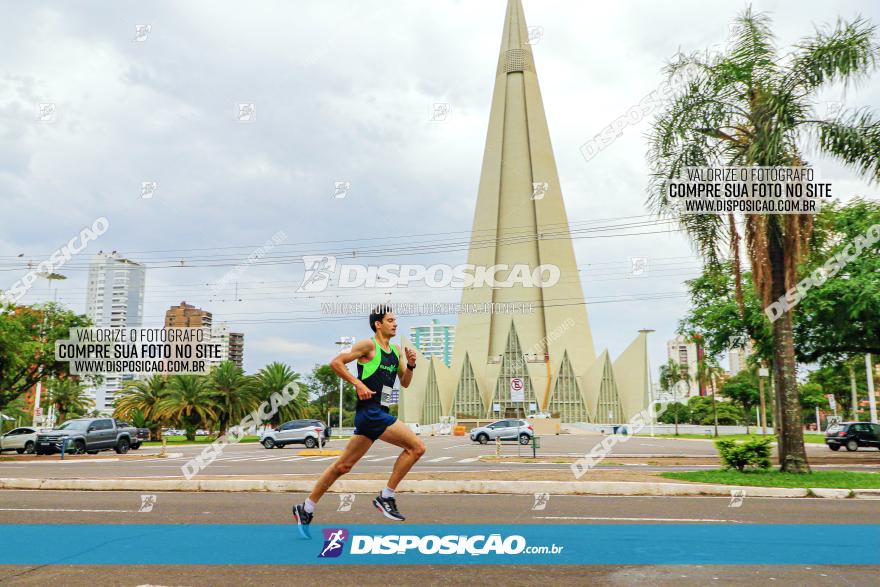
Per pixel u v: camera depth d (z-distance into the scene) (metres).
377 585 4.93
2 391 30.84
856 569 5.54
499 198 103.88
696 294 26.02
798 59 15.07
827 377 63.34
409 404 103.50
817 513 9.02
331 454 30.59
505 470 17.09
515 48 107.25
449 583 5.01
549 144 104.75
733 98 16.20
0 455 31.00
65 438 27.75
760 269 15.20
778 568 5.57
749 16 15.97
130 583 4.94
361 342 6.05
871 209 21.80
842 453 29.42
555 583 5.05
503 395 95.69
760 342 24.31
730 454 15.50
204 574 5.21
